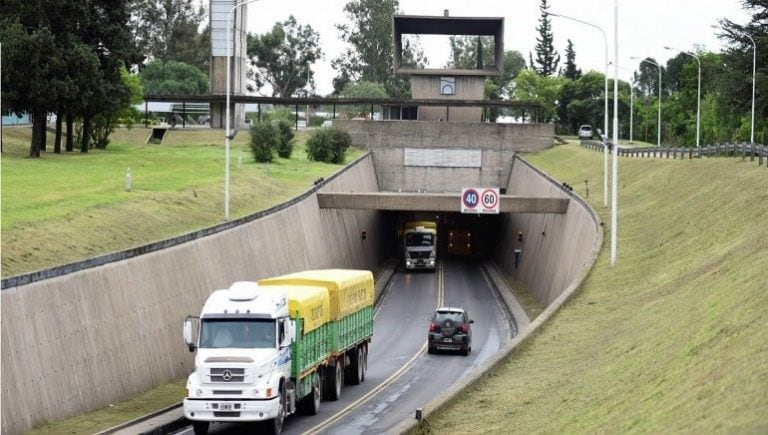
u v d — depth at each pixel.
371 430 65.81
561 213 150.00
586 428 47.69
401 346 113.31
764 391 38.66
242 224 112.00
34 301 65.25
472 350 110.69
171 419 66.12
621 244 117.62
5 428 59.38
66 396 67.31
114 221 100.94
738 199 104.44
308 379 70.81
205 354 62.34
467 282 171.12
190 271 92.69
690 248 98.88
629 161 182.62
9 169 128.12
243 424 69.00
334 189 169.38
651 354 58.34
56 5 140.88
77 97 144.50
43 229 88.62
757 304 54.41
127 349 77.25
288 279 78.69
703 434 37.22
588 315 88.69
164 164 158.50
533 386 66.38
